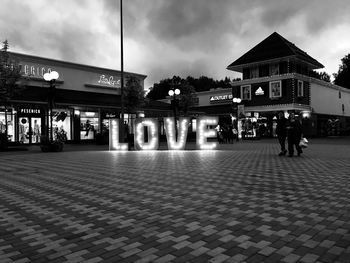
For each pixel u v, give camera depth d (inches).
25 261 145.6
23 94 1058.1
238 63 1843.0
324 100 1972.2
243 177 356.8
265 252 150.3
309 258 143.1
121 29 897.5
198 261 142.3
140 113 1407.5
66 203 254.2
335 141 1216.8
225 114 1886.1
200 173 394.0
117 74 1558.8
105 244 164.6
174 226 190.7
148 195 276.5
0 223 203.9
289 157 577.9
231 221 197.8
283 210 219.9
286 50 1691.7
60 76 1333.7
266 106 1727.4
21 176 399.5
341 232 174.9
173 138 820.6
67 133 1206.3
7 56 871.7
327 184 309.7
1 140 864.3
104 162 544.7
